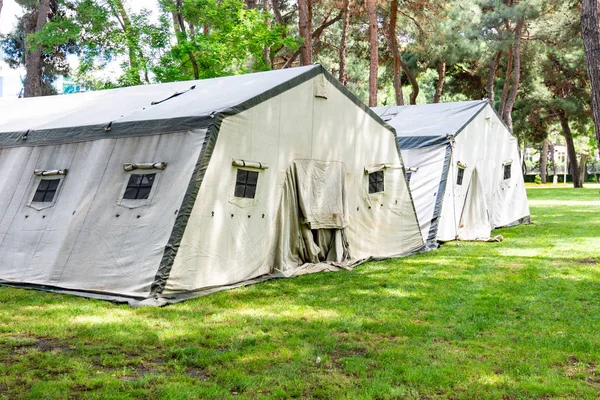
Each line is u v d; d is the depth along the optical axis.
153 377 3.55
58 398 3.19
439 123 12.13
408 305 5.67
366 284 6.73
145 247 5.84
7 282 6.39
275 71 8.05
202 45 15.59
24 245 6.66
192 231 5.89
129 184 6.32
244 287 6.43
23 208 6.96
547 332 4.72
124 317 4.98
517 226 14.12
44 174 6.99
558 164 66.62
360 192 8.60
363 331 4.72
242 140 6.53
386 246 9.16
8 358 3.87
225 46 15.98
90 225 6.29
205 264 6.08
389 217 9.22
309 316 5.18
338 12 23.61
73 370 3.65
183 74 17.06
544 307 5.64
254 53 16.69
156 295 5.52
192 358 3.93
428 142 11.16
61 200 6.71
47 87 28.09
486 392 3.37
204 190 6.03
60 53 27.56
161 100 7.75
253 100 6.67
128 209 6.16
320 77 7.77
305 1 16.67
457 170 11.45
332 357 4.04
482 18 24.44
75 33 16.44
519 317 5.25
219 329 4.66
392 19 21.73
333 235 8.11
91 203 6.41
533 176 51.69
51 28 16.53
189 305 5.48
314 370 3.74
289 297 5.98
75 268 6.14
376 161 8.96
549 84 31.20
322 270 7.59
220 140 6.22
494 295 6.20
